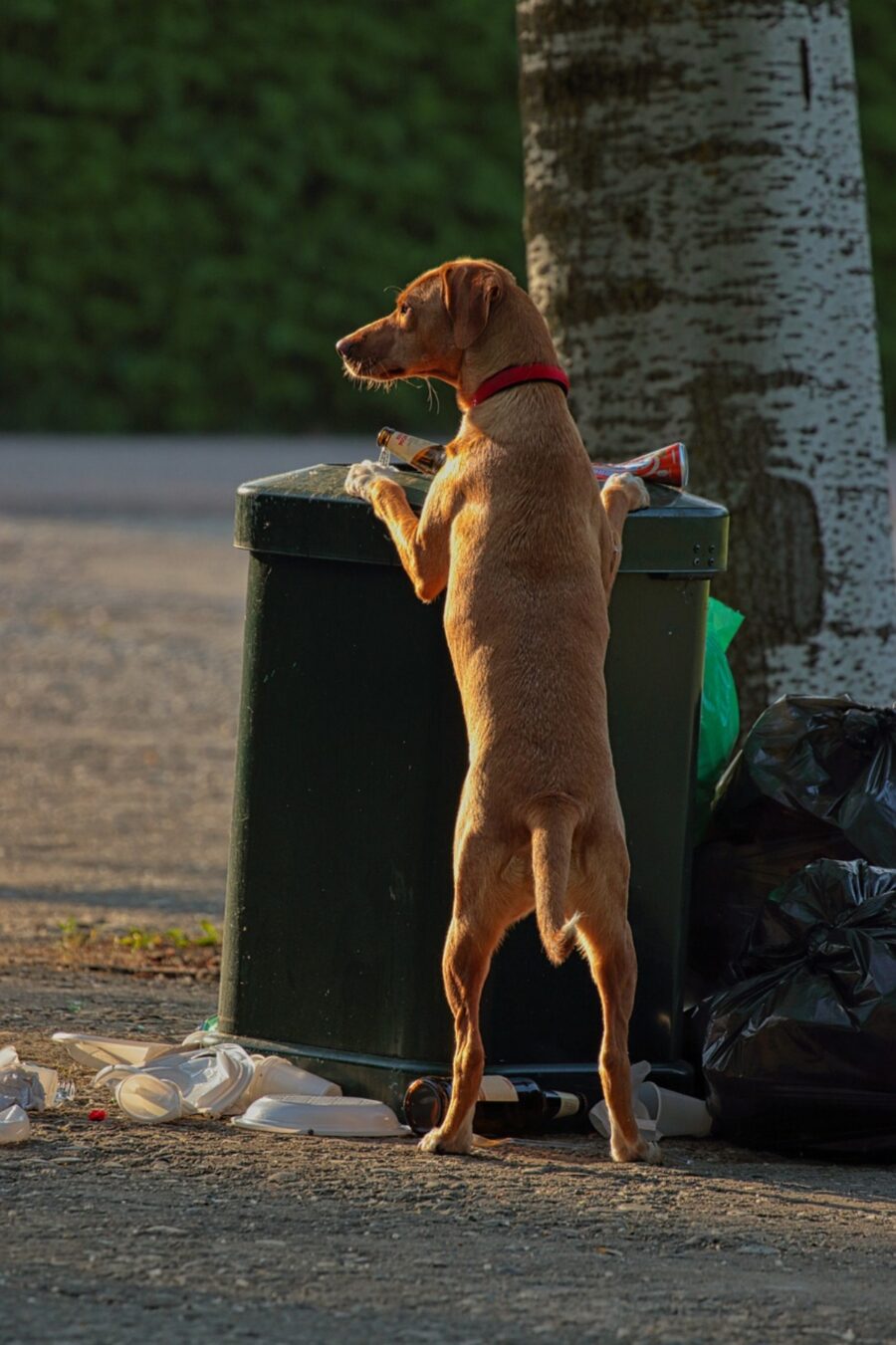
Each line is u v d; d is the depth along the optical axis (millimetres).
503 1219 6980
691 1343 5785
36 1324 5707
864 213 12281
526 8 12375
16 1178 7191
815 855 8891
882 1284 6438
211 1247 6477
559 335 12375
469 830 7824
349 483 8609
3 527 33750
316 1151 7832
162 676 23750
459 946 7836
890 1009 8000
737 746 11773
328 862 8602
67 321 47812
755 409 11914
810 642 11922
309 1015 8680
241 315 48375
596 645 8008
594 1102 8570
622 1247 6715
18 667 23844
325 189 48781
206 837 16328
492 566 8008
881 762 8938
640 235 12023
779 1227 7070
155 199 47781
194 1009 10516
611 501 8445
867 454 12188
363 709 8484
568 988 8531
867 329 12219
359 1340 5699
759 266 11875
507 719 7809
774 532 11906
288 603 8656
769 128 11836
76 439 46750
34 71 46875
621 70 11961
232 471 41094
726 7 11758
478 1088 7891
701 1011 8727
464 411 8797
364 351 8945
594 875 7785
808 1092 8094
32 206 47250
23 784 18188
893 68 50125
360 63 48250
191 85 47688
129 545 32719
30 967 11453
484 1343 5711
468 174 49094
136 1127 8039
